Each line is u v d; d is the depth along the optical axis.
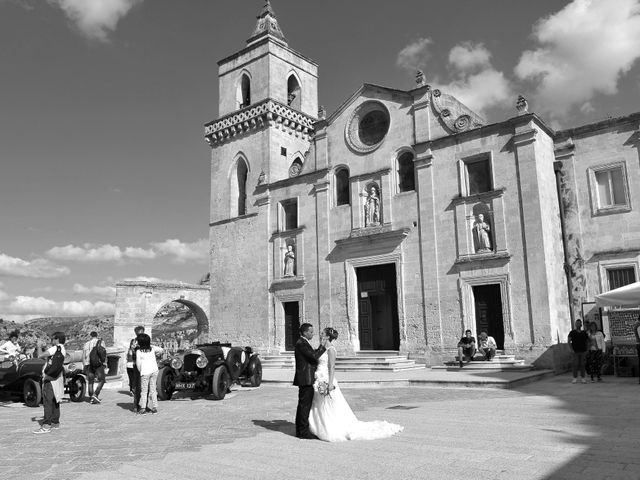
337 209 29.95
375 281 28.22
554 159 25.11
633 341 18.94
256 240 33.66
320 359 9.88
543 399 14.05
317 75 39.69
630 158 23.12
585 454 7.69
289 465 7.72
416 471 7.08
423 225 26.34
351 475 7.04
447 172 26.05
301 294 30.83
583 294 23.61
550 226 23.64
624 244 22.88
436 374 21.42
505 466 7.16
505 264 23.69
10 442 10.27
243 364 19.80
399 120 28.22
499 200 24.19
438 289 25.44
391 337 28.34
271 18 37.94
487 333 24.12
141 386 14.02
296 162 36.00
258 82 36.16
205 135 37.81
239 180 36.81
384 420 11.30
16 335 21.52
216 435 10.37
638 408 11.91
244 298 33.69
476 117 33.50
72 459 8.62
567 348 22.97
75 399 17.20
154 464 8.09
